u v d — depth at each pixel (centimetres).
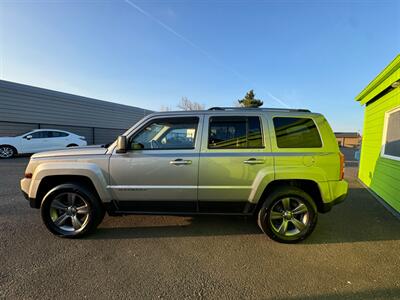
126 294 225
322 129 332
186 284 241
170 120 337
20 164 964
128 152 327
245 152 321
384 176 564
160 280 247
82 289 231
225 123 331
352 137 4622
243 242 332
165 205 333
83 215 341
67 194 335
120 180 327
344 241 339
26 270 259
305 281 247
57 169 328
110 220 403
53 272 256
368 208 491
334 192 326
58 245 315
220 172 320
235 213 336
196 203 330
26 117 1374
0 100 1259
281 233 326
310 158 321
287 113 337
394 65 480
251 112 335
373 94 648
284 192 322
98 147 366
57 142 1268
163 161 322
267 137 325
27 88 1375
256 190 320
